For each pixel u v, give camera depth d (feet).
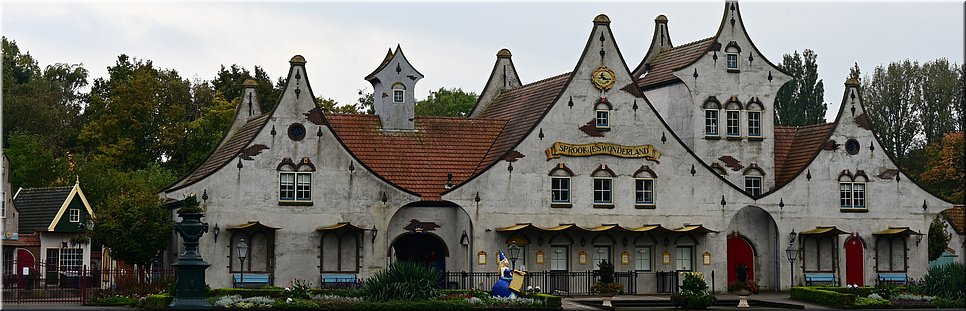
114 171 318.04
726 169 248.11
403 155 236.84
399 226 229.45
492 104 265.54
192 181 216.33
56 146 360.69
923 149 396.37
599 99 234.79
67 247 276.21
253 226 216.13
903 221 250.98
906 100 406.00
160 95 363.35
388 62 242.58
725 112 249.14
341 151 223.51
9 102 357.82
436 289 189.06
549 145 231.50
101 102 359.05
